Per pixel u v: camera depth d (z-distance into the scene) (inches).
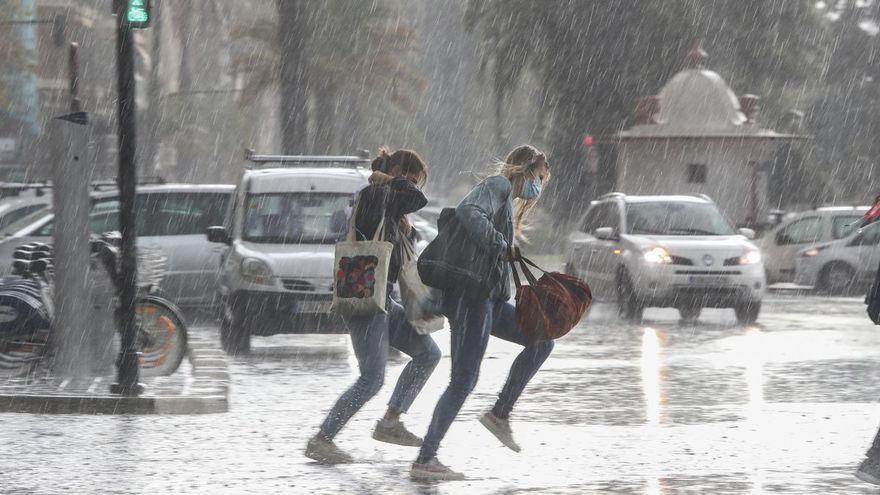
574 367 1537.9
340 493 829.2
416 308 927.7
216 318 2213.3
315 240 1781.5
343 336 2012.8
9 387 1295.5
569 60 4832.7
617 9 4795.8
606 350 1732.3
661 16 4781.0
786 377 1427.2
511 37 4849.9
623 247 2245.3
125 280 1229.1
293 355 1724.9
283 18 4694.9
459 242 865.5
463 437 1047.6
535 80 5049.2
